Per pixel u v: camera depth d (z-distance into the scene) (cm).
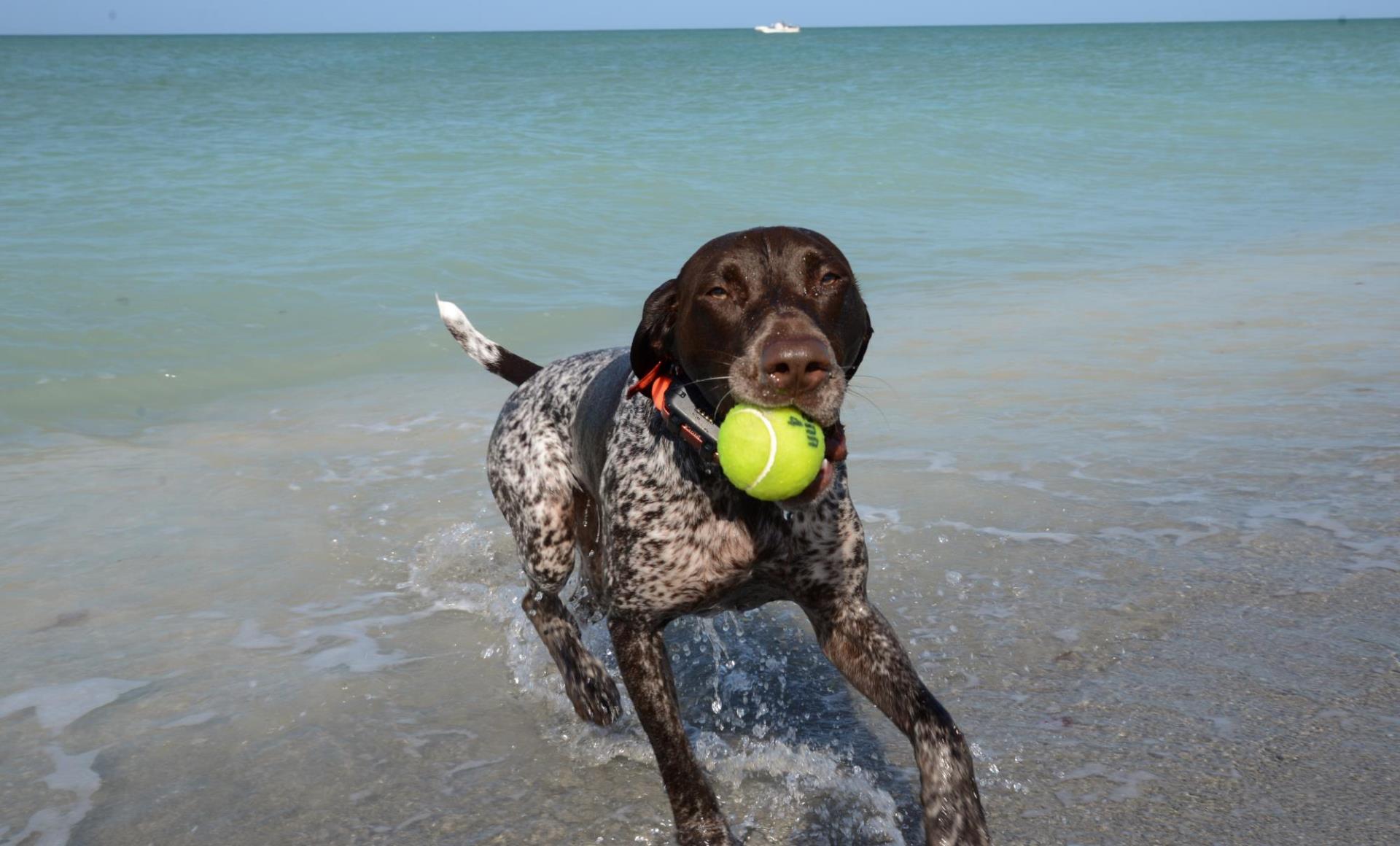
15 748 364
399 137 1959
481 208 1329
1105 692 379
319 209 1311
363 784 346
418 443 659
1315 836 303
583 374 421
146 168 1558
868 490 557
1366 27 16288
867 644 336
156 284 991
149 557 505
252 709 387
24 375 773
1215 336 830
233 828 325
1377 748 341
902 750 365
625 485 350
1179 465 579
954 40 10988
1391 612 423
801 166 1681
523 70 4659
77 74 4056
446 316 480
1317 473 561
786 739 374
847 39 13775
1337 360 755
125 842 319
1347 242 1221
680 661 431
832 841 319
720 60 5822
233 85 3453
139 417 711
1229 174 1734
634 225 1284
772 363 284
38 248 1098
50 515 549
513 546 516
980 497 545
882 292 1023
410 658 425
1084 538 498
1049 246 1229
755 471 287
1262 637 409
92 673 409
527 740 374
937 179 1625
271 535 529
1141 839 306
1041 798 324
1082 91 2995
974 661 402
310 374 804
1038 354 797
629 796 342
